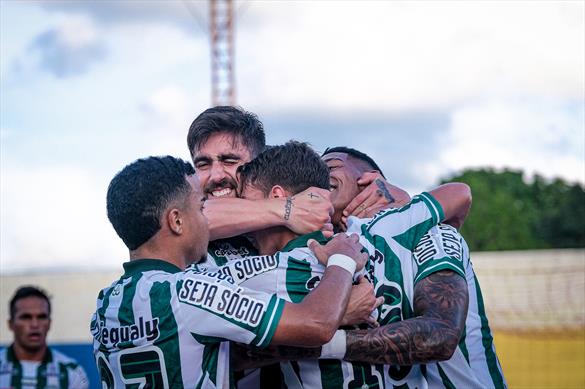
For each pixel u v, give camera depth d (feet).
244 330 8.43
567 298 32.04
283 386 9.27
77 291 31.71
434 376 9.88
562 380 28.55
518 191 104.78
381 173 11.29
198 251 9.21
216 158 11.68
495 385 10.21
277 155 9.82
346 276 8.86
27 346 22.82
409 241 9.77
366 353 8.86
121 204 8.96
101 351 8.99
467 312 9.43
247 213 9.43
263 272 9.09
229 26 115.03
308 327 8.41
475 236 94.02
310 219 9.35
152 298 8.66
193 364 8.56
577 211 97.71
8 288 31.19
